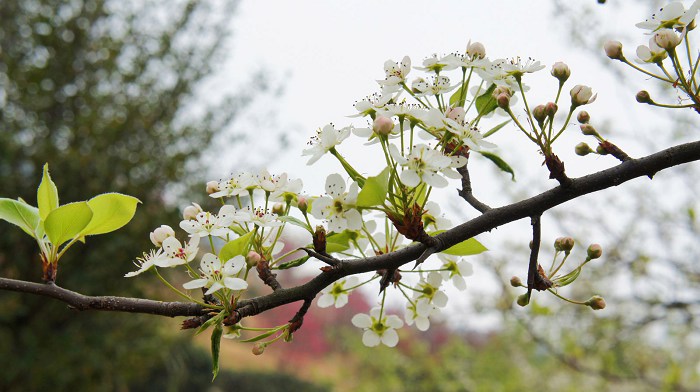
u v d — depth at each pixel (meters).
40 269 7.96
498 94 1.62
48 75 8.52
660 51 1.58
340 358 20.92
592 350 6.73
